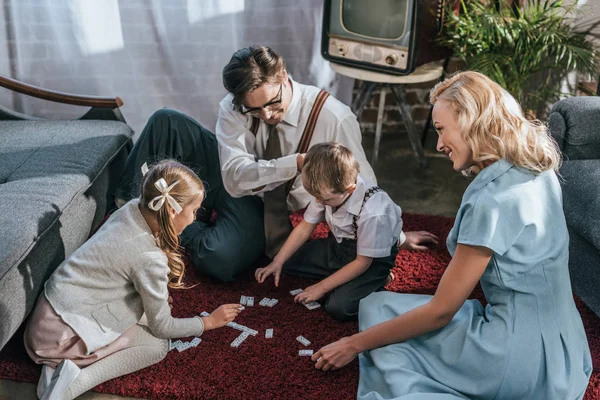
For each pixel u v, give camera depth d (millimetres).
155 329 1984
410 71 2844
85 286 1940
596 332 2227
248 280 2480
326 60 3068
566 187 2346
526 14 3158
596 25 3170
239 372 2021
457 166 1756
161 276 1935
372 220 2152
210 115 3459
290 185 2432
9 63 3254
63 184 2248
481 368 1771
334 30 2938
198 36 3268
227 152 2373
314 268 2447
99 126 2717
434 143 3625
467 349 1793
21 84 2715
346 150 2098
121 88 3348
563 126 2445
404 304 2020
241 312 2295
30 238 1962
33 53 3229
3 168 2346
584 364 1874
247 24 3309
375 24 2822
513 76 3094
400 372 1815
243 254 2438
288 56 3375
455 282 1743
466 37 3066
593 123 2404
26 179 2262
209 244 2414
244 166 2338
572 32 3201
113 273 1927
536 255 1723
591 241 2150
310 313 2301
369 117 3715
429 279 2475
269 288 2434
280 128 2375
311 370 2029
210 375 2006
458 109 1675
